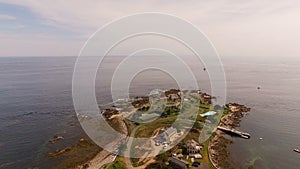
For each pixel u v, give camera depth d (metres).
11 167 45.19
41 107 87.00
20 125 68.56
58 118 73.94
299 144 57.25
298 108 94.38
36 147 53.59
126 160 41.91
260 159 48.03
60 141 56.09
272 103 102.44
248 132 64.06
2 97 103.56
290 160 48.38
